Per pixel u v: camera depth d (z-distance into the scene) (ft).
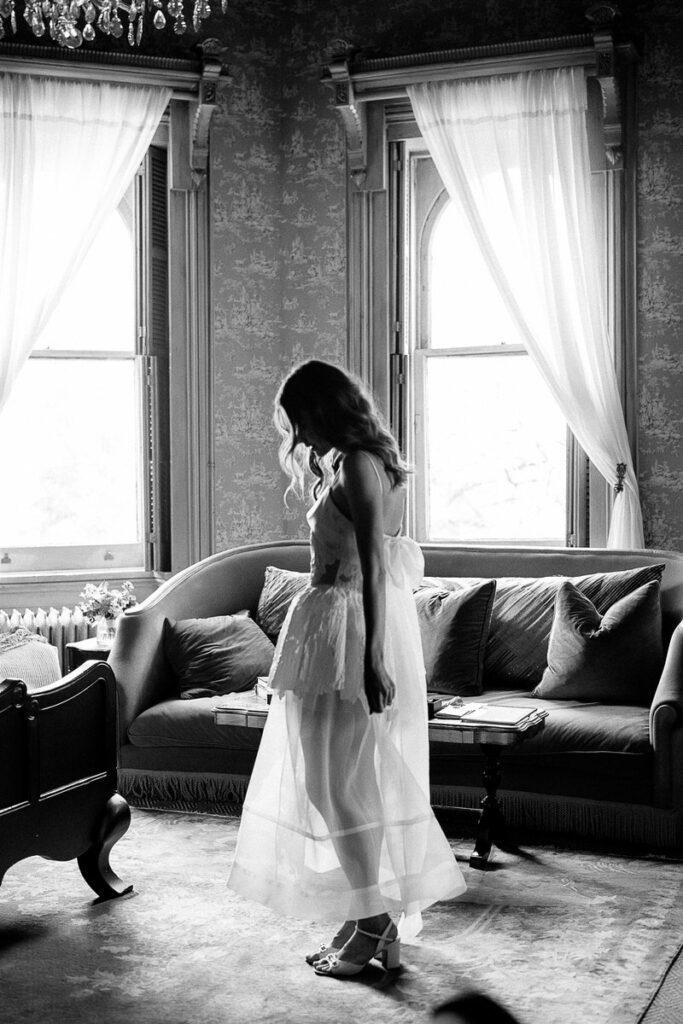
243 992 9.01
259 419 19.67
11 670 13.57
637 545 17.28
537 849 12.67
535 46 17.57
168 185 19.08
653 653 14.10
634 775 12.56
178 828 13.58
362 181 19.07
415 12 18.95
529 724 12.03
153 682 15.25
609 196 17.76
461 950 9.84
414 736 9.46
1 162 17.67
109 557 19.25
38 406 18.88
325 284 19.51
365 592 8.83
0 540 18.72
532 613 15.23
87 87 18.10
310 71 19.54
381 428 9.39
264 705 12.82
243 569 16.94
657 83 17.53
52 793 10.46
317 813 9.17
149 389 19.30
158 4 13.28
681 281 17.47
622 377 17.74
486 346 19.02
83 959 9.70
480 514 19.20
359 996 8.92
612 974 9.27
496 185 18.04
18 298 17.63
